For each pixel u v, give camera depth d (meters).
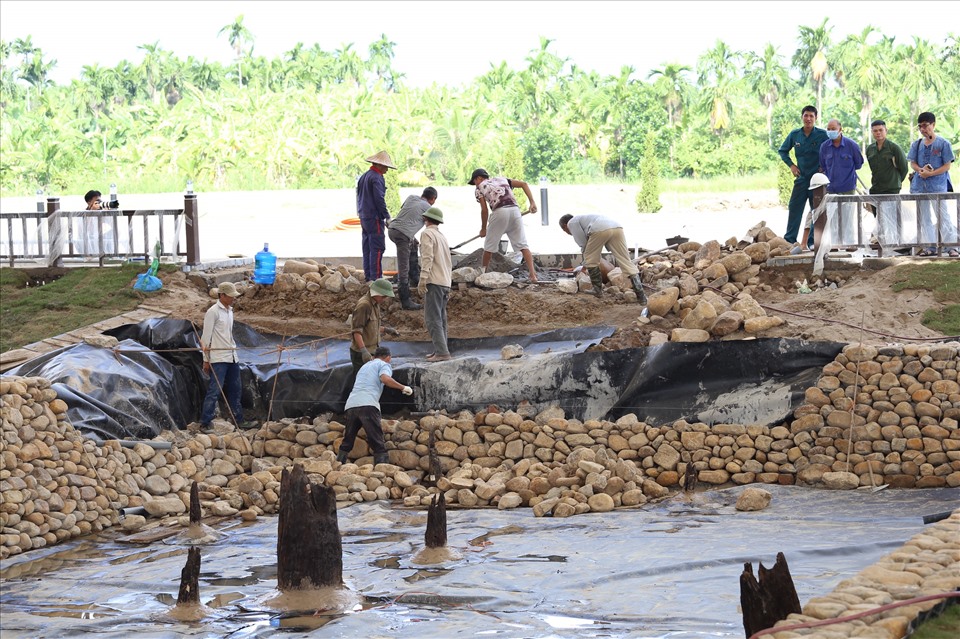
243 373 21.36
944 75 106.31
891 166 22.55
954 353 17.06
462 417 19.58
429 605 11.42
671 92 111.81
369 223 23.94
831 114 113.50
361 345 19.73
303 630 10.72
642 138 99.81
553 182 92.75
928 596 8.22
